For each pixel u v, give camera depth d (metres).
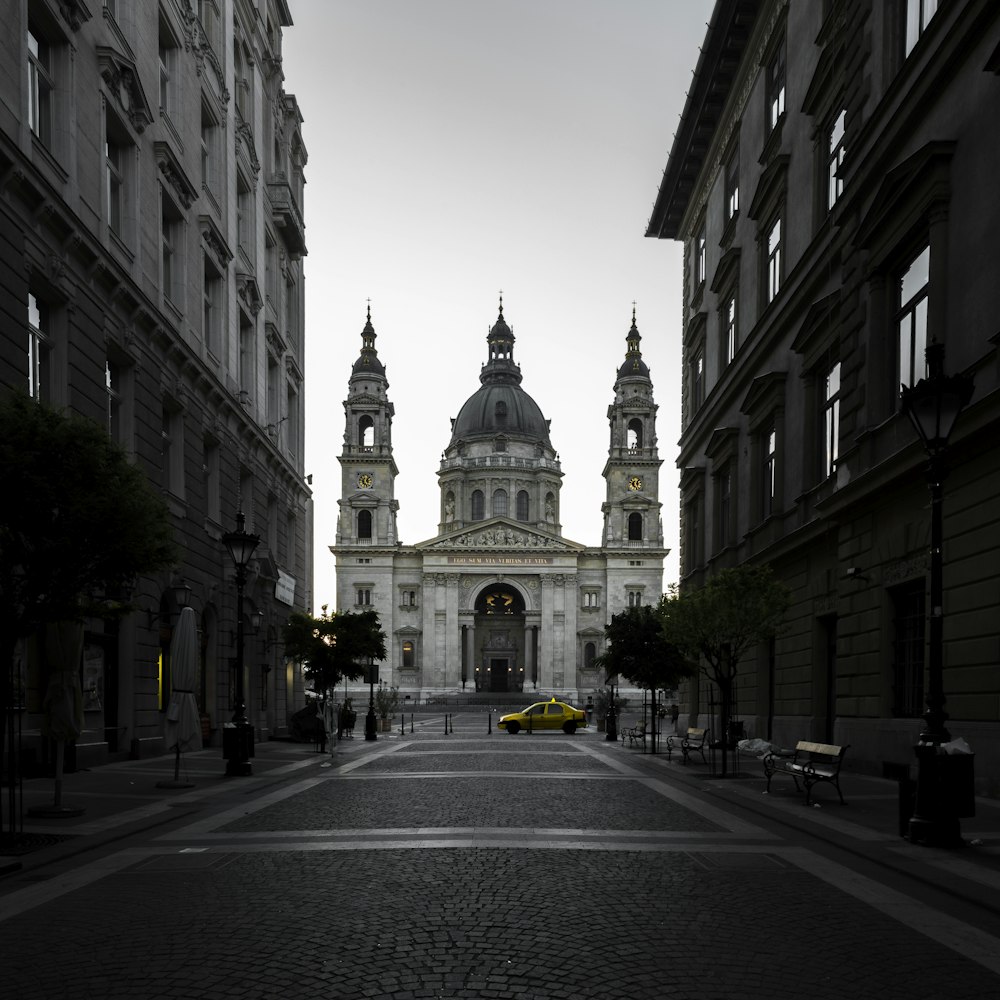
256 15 37.09
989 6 14.38
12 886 8.56
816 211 23.19
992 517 14.24
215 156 31.45
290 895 8.11
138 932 7.00
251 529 34.31
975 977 6.03
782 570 25.50
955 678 15.30
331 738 31.17
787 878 8.88
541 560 107.12
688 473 36.62
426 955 6.41
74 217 18.84
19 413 11.70
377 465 110.00
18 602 11.35
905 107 17.39
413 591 108.31
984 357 14.28
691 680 36.09
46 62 19.42
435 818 12.76
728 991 5.74
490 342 137.75
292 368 43.31
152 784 17.20
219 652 29.42
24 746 18.12
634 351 115.56
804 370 23.48
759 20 28.70
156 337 24.12
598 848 10.38
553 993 5.70
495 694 100.62
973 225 15.16
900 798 11.12
